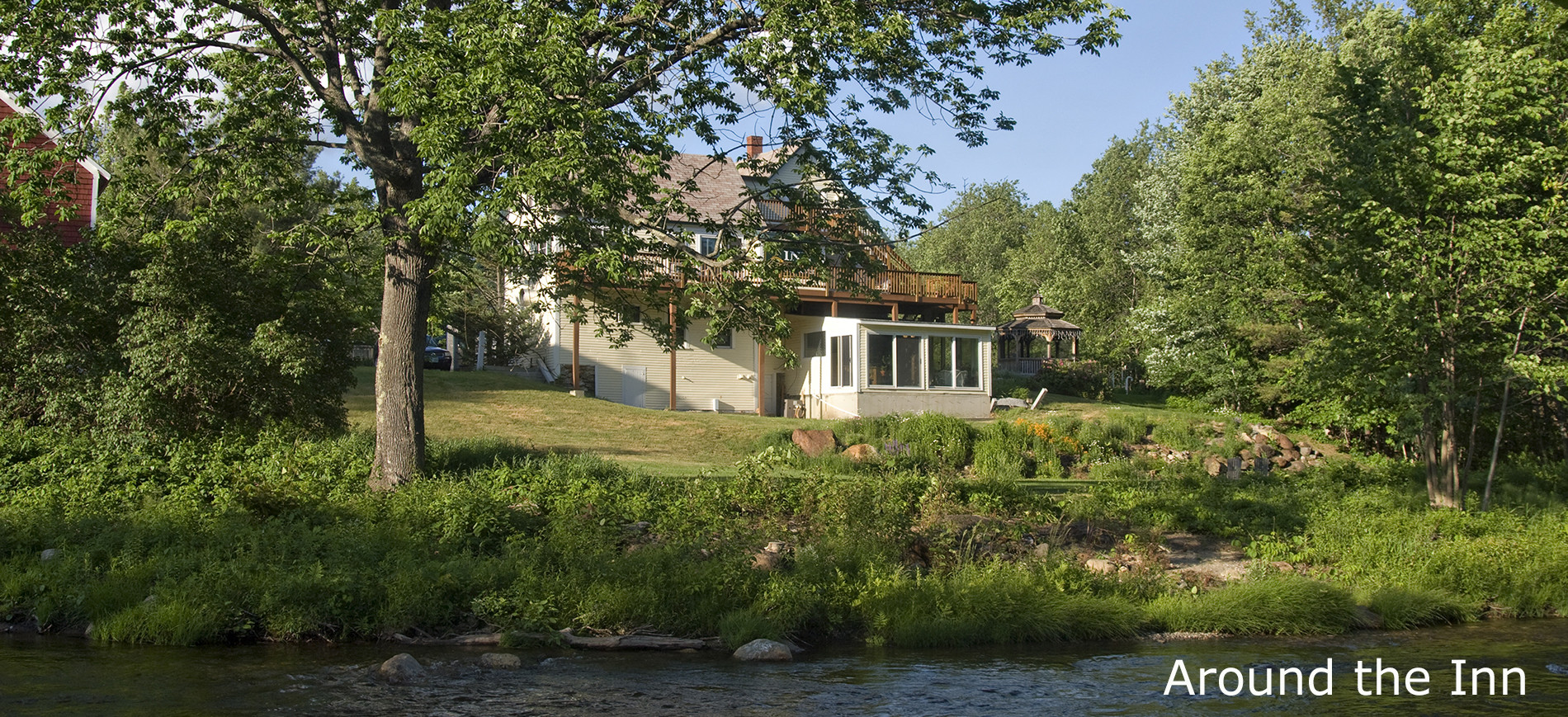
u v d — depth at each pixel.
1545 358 17.97
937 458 22.80
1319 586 11.73
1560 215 16.53
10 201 14.96
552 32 12.67
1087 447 27.27
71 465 15.13
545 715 7.64
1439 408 18.19
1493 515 16.89
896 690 8.58
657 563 11.05
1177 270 35.72
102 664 8.90
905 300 38.41
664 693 8.34
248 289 17.48
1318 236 19.11
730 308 15.30
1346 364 18.06
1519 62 17.02
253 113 15.68
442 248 15.02
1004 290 67.56
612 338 17.81
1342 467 23.84
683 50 14.79
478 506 12.73
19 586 10.58
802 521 13.85
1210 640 10.94
